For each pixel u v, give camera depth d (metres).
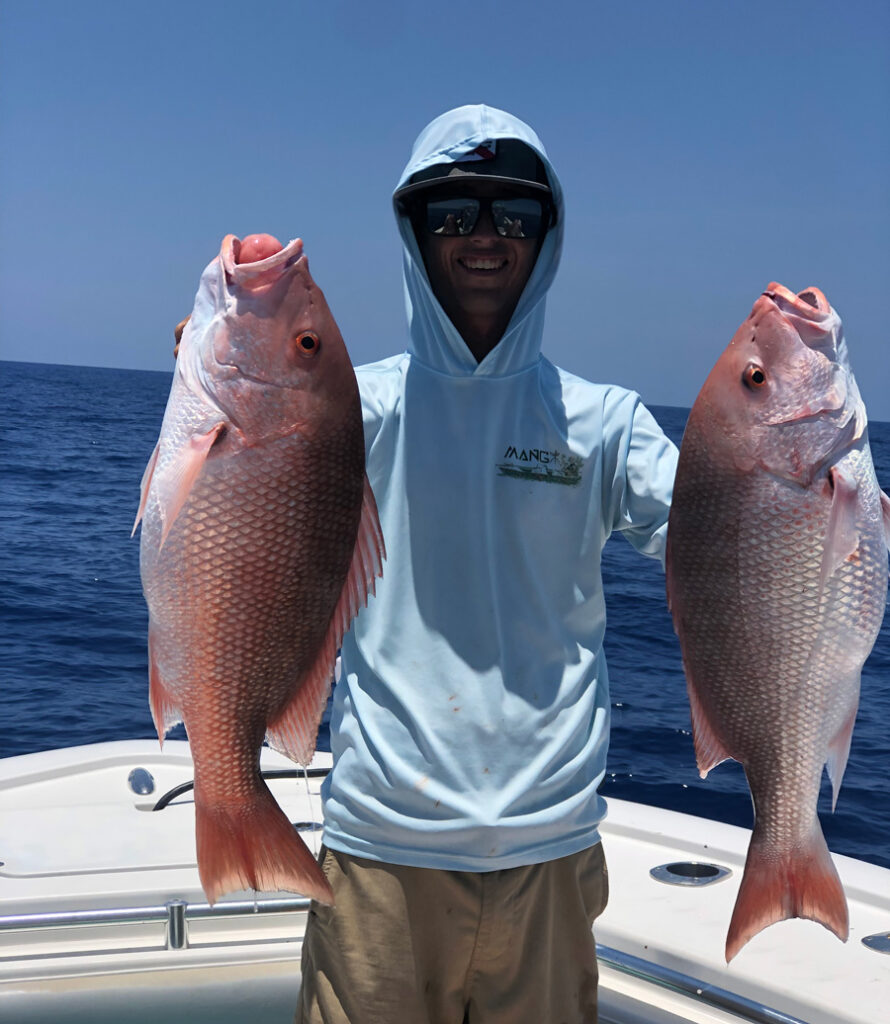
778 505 1.97
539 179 2.42
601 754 2.27
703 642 2.05
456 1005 2.18
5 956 2.71
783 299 2.01
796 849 2.04
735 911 2.03
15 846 3.08
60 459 33.12
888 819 5.68
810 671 2.00
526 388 2.29
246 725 1.93
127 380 147.12
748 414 1.98
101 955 2.72
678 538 2.04
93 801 3.43
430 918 2.12
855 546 1.95
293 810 3.39
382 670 2.17
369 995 2.12
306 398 1.89
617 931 2.77
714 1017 2.53
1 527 18.59
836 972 2.56
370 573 2.01
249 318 1.89
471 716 2.12
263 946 2.81
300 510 1.90
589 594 2.27
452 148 2.33
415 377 2.32
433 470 2.23
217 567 1.88
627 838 3.34
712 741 2.10
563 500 2.24
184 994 2.73
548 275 2.44
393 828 2.10
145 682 8.84
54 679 8.84
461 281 2.35
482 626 2.16
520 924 2.14
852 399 1.99
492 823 2.06
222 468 1.88
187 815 3.34
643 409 2.37
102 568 14.70
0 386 99.38
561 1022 2.23
